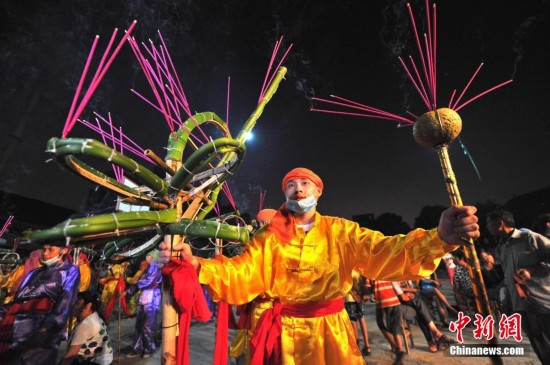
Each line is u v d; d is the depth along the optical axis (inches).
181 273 66.4
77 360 138.5
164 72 74.0
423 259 66.6
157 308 227.9
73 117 49.2
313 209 86.5
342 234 81.4
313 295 77.4
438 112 56.0
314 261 79.1
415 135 58.7
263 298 83.8
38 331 121.2
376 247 74.7
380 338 246.5
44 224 605.3
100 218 50.5
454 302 386.6
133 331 295.4
